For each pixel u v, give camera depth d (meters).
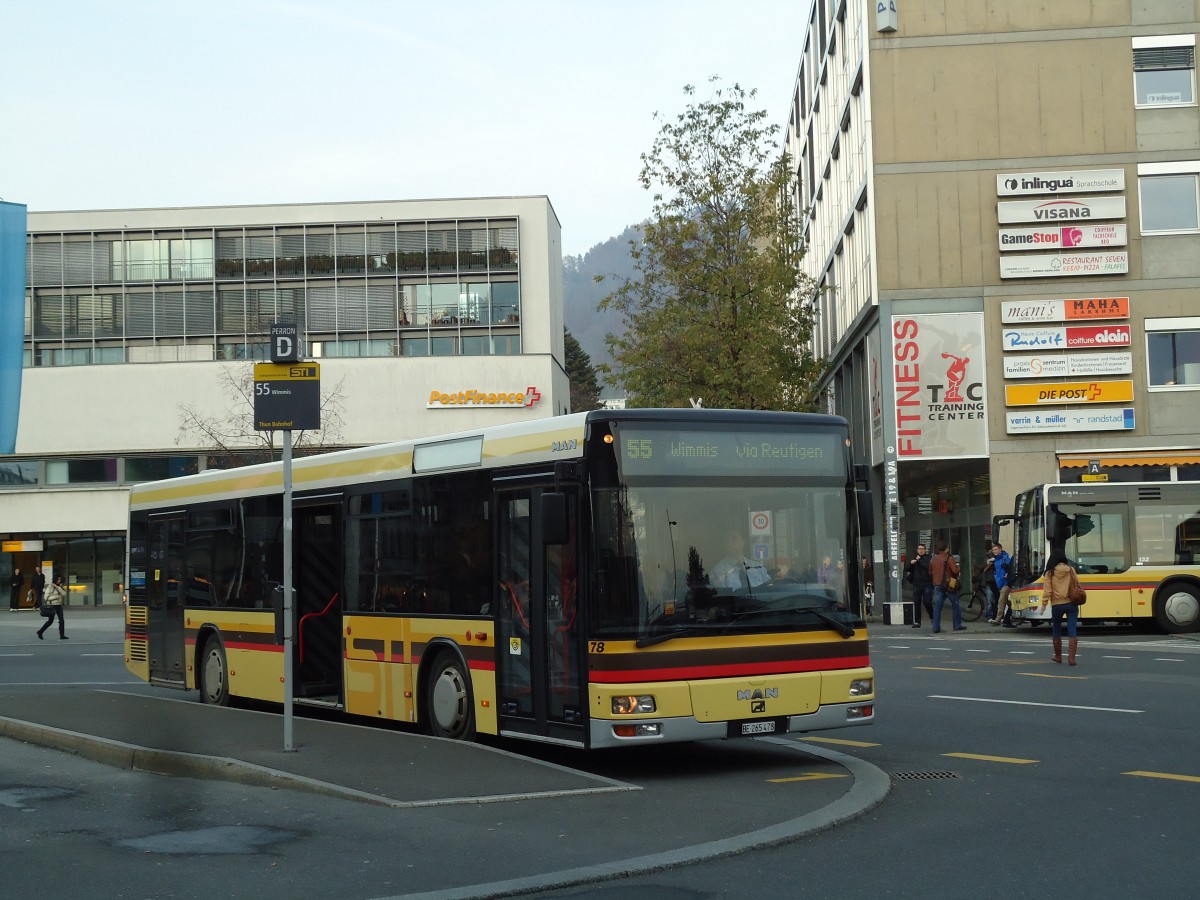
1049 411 38.25
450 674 13.07
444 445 13.36
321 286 66.25
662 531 11.04
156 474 62.06
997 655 24.89
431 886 7.36
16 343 44.06
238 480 17.38
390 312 66.31
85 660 29.70
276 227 66.31
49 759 12.85
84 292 65.69
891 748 12.76
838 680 11.41
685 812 9.45
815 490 11.70
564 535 10.80
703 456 11.34
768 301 38.81
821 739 13.50
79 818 9.66
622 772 11.59
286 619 12.20
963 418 38.47
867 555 38.81
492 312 66.50
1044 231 38.56
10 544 61.91
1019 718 14.77
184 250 66.00
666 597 10.91
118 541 61.81
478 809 9.64
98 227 65.62
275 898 7.16
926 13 39.19
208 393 61.72
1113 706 15.70
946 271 38.78
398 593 13.96
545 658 11.61
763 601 11.25
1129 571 30.44
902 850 8.12
